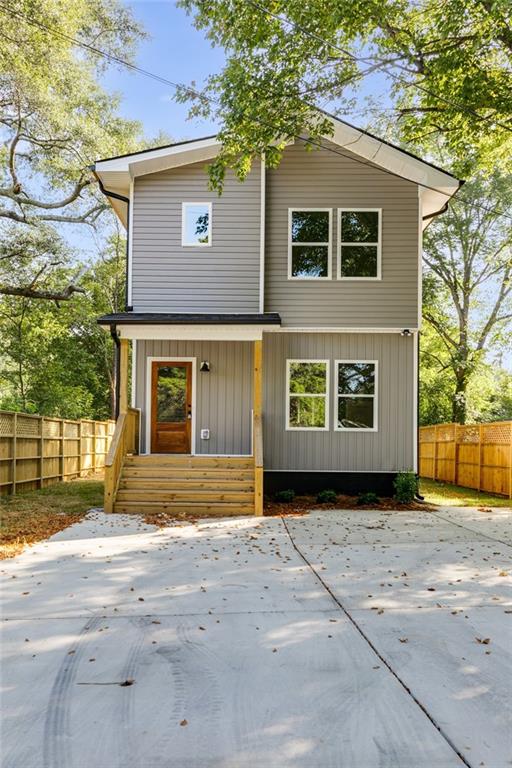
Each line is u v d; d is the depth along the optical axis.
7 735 3.02
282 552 7.26
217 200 12.43
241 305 12.33
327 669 3.80
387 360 12.45
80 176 20.61
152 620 4.75
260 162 12.46
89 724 3.12
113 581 5.89
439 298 26.83
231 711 3.26
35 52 16.20
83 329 30.78
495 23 9.02
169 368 12.59
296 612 4.96
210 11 9.18
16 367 28.30
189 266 12.37
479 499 13.23
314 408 12.38
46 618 4.80
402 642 4.28
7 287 20.66
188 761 2.79
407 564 6.68
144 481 10.53
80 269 26.88
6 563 6.59
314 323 12.38
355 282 12.41
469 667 3.84
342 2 8.65
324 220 12.55
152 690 3.51
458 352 24.95
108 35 19.23
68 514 9.79
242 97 9.36
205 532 8.52
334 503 11.52
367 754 2.84
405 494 11.63
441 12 9.74
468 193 24.30
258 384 10.98
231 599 5.32
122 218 15.13
